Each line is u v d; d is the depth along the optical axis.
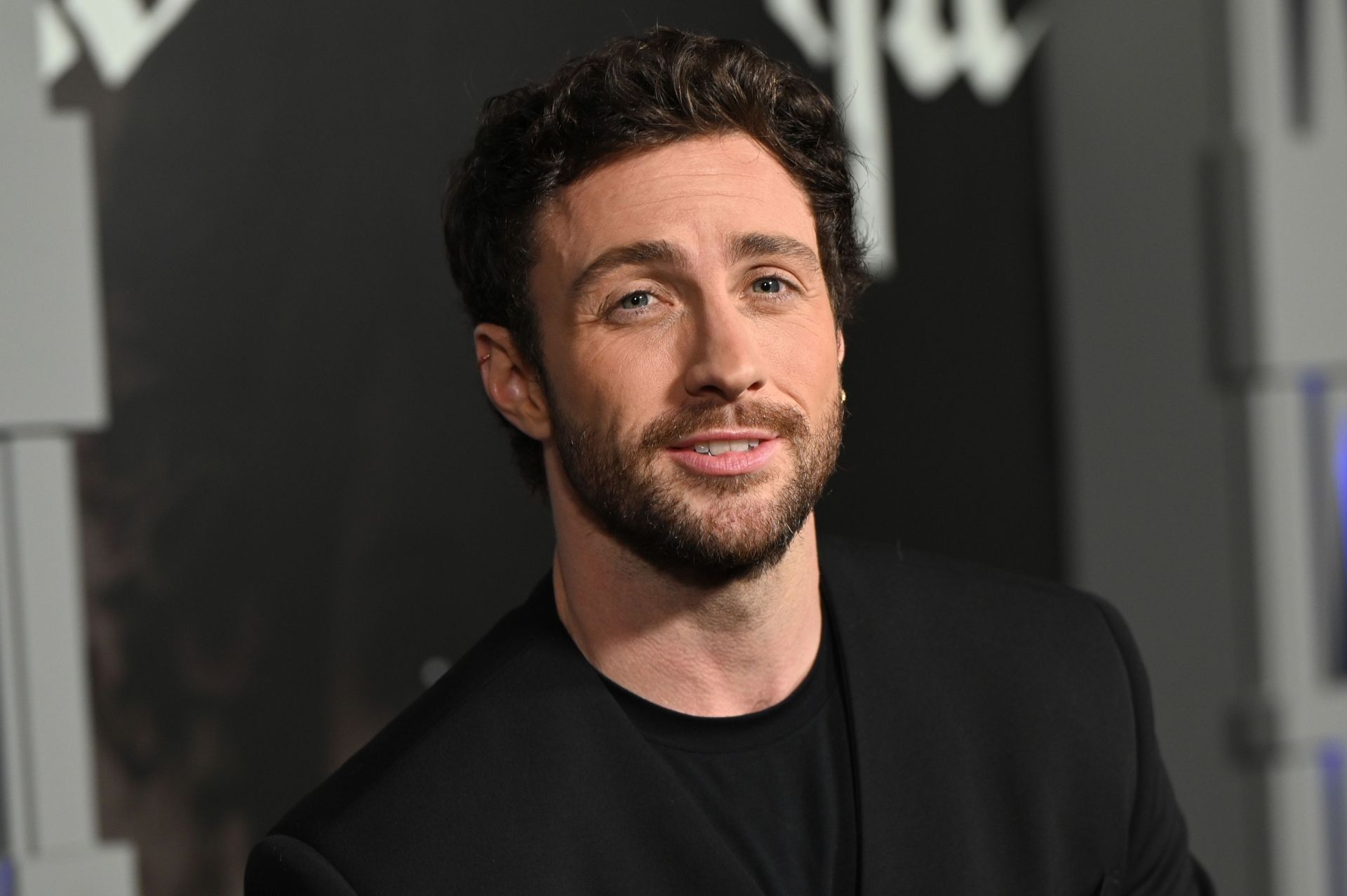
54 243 3.64
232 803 4.08
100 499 3.94
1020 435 4.98
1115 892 2.37
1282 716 4.66
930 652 2.38
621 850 2.08
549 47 4.35
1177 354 4.75
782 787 2.18
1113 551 5.00
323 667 4.17
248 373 4.07
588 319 2.04
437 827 2.07
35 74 3.66
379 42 4.17
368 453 4.20
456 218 2.37
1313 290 4.62
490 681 2.23
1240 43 4.54
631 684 2.17
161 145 3.96
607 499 2.04
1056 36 4.97
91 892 3.74
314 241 4.13
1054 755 2.36
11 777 3.69
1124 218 4.86
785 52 4.58
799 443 2.04
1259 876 4.71
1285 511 4.68
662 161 2.04
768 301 2.06
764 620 2.13
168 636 4.01
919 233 4.80
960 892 2.19
